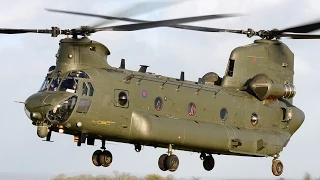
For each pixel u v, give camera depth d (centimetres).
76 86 5522
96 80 5628
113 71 5819
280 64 7219
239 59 6969
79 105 5494
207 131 6278
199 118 6384
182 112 6231
